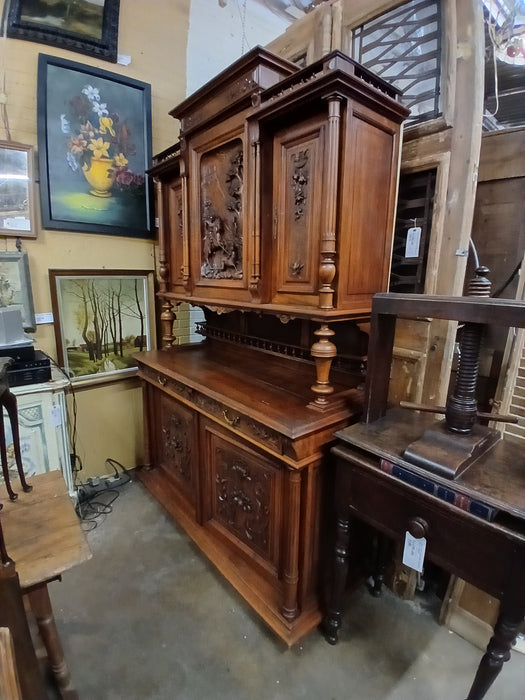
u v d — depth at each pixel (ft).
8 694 1.90
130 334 7.49
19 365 5.25
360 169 3.79
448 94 4.08
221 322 7.18
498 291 4.63
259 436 4.19
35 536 3.24
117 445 7.64
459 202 4.11
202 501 5.74
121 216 6.95
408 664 4.15
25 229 6.07
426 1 4.23
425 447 3.28
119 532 6.14
